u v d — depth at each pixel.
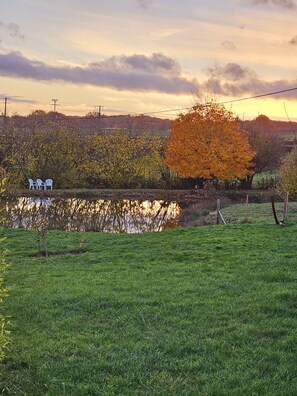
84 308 8.66
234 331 7.15
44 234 16.61
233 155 44.94
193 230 19.20
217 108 45.38
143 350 6.55
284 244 14.72
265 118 52.41
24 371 5.91
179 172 46.12
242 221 23.08
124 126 62.56
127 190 48.44
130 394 5.27
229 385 5.43
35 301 9.20
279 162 49.72
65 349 6.58
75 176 52.41
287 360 6.06
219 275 11.08
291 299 8.64
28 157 51.50
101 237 18.88
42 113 63.00
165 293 9.52
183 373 5.81
